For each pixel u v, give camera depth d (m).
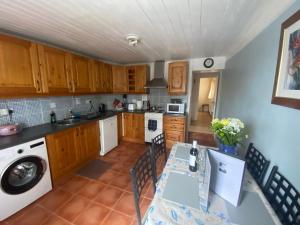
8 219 1.65
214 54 3.31
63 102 2.87
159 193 1.01
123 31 1.97
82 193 2.07
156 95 4.23
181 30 1.94
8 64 1.75
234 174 0.91
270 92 1.40
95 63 3.25
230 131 1.21
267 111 1.44
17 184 1.75
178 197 0.97
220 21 1.68
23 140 1.70
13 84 1.80
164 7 1.39
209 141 4.15
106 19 1.62
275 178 1.17
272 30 1.42
